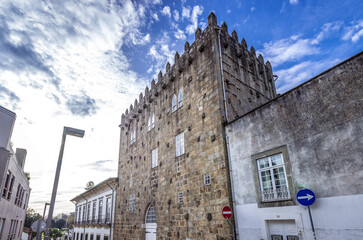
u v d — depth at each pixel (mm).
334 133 8852
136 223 20609
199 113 15617
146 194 19938
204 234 12930
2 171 13281
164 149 18766
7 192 16984
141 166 22016
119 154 28219
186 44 18922
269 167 10672
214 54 15523
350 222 7777
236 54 17281
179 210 15328
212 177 13273
